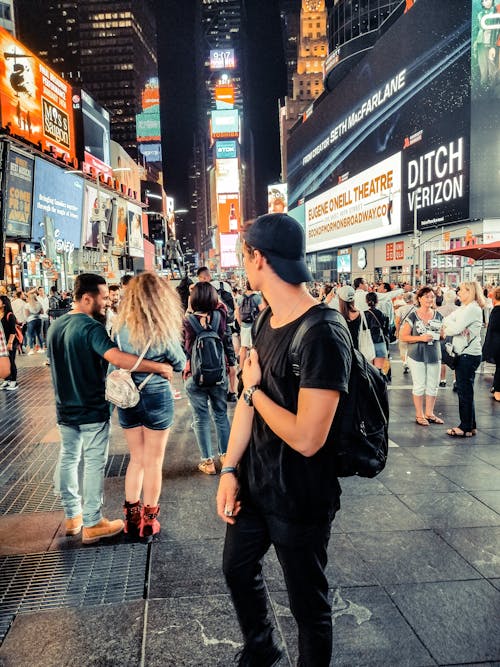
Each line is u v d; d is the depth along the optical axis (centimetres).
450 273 3775
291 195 9381
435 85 4128
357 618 263
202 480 470
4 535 371
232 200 15600
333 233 6775
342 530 362
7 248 2605
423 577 300
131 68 14838
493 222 3706
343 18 6669
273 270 167
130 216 5294
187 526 376
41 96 2955
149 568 319
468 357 586
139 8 15538
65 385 352
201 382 468
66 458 365
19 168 2500
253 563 182
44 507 421
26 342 1600
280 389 164
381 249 5428
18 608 280
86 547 350
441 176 4088
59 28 14938
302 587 171
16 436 634
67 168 3222
